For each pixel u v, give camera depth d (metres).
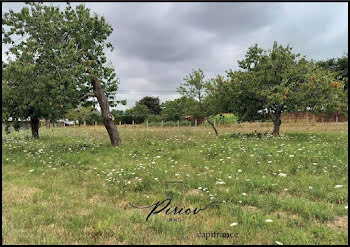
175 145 13.59
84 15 13.17
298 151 10.56
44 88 11.94
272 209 5.24
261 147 11.83
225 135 19.61
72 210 5.21
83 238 4.10
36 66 11.57
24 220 4.70
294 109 17.55
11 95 11.50
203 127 36.03
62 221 4.66
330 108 15.88
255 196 5.65
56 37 12.56
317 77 16.25
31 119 21.38
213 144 13.06
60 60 11.31
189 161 9.62
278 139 15.63
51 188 6.65
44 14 12.39
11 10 11.87
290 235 4.08
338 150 10.59
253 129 28.12
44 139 20.20
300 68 17.75
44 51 11.80
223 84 18.12
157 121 55.56
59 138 21.38
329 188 6.18
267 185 6.48
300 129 26.27
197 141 15.21
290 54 18.12
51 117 19.66
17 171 8.61
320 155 9.68
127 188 6.60
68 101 12.81
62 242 3.93
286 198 5.59
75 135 25.44
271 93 16.98
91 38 13.47
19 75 10.95
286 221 4.56
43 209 5.22
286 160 9.06
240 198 5.66
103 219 4.71
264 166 8.41
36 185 6.97
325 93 16.14
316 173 7.65
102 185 6.95
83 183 7.23
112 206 5.42
